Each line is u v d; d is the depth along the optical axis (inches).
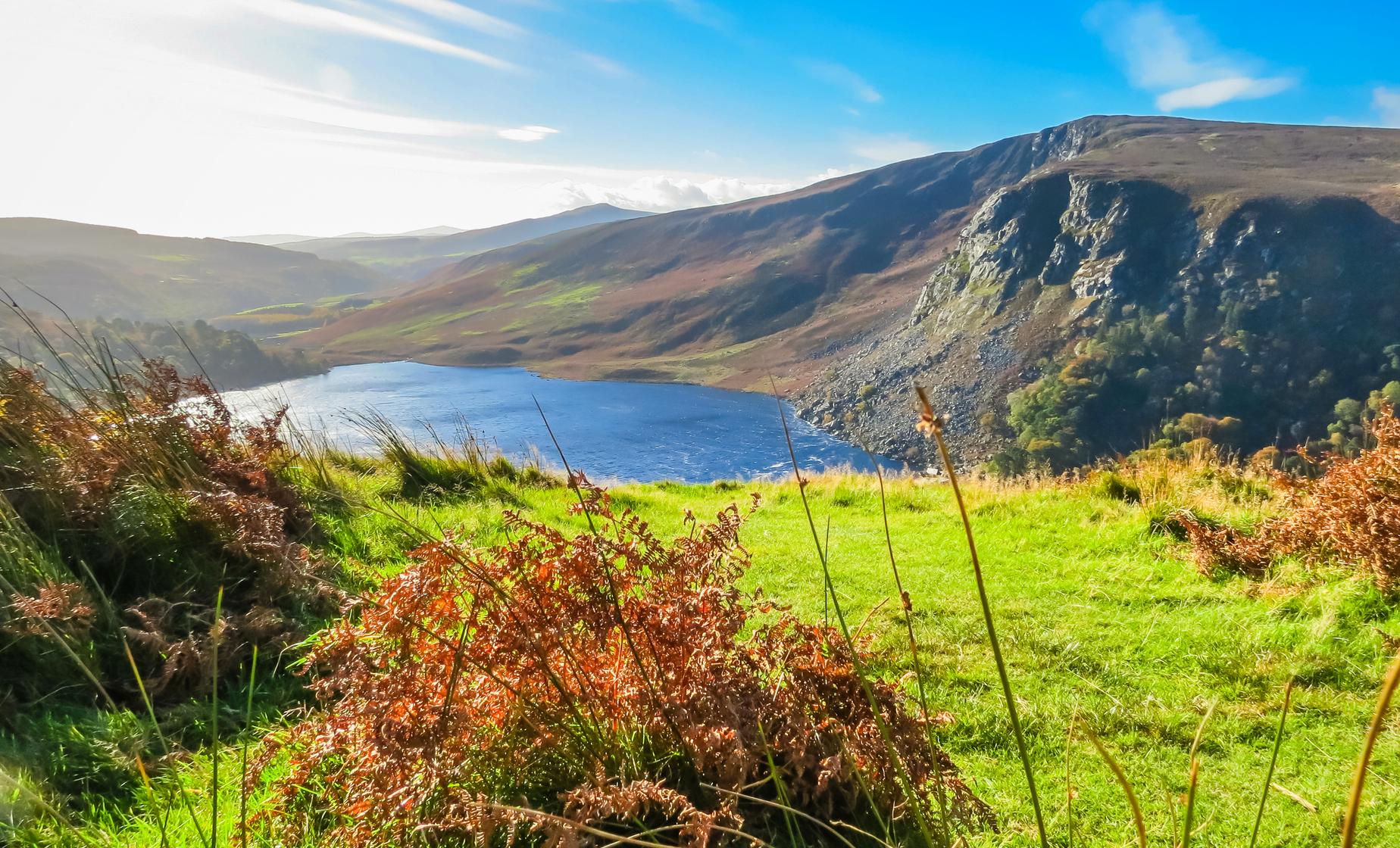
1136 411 4542.3
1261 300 4899.1
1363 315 4635.8
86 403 219.6
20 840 97.0
